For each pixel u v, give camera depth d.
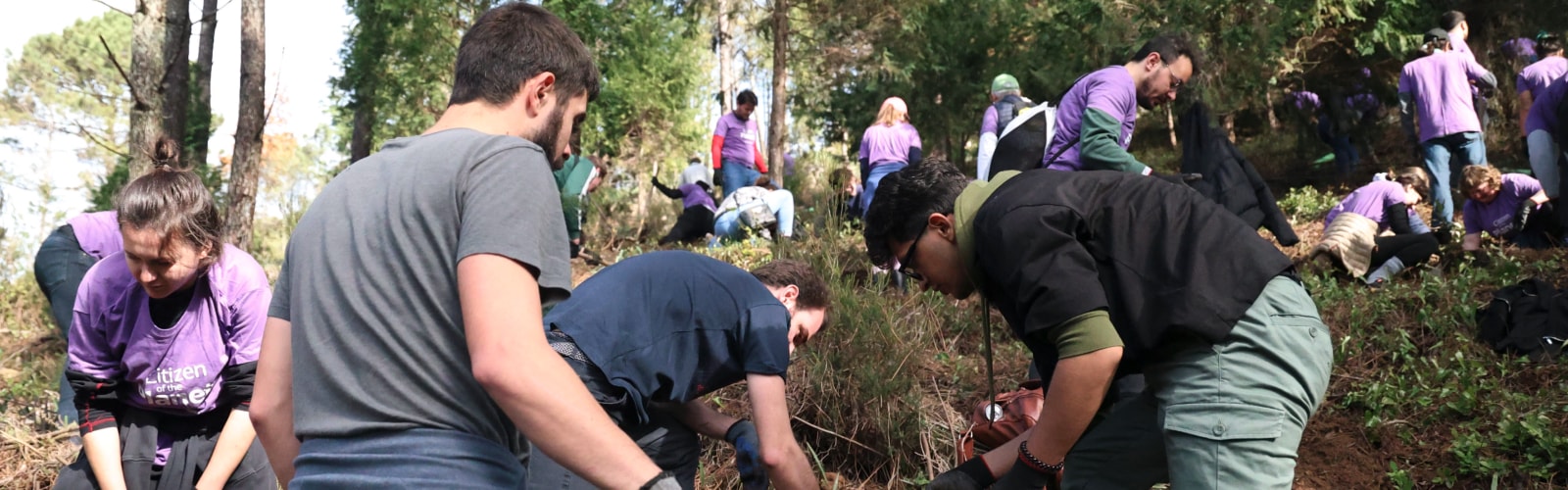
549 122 1.73
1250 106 11.53
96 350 2.66
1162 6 9.74
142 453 2.72
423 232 1.55
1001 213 2.17
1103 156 4.18
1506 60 10.13
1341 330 4.89
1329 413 4.19
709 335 2.60
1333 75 10.90
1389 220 6.12
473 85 1.70
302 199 8.70
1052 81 10.91
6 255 8.00
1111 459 2.51
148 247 2.42
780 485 2.57
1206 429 2.17
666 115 16.84
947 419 3.98
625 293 2.60
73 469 2.79
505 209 1.51
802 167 10.24
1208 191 4.43
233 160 7.54
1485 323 4.62
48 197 8.40
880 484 3.79
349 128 17.02
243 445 2.70
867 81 12.75
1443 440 3.87
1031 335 2.16
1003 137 4.57
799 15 12.49
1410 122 7.38
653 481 1.43
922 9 11.79
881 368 3.95
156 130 6.82
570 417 1.41
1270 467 2.16
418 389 1.55
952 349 4.91
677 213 10.57
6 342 6.73
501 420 1.62
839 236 5.62
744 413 4.04
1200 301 2.12
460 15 12.16
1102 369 2.07
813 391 3.96
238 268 2.67
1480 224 6.14
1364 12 10.38
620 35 12.88
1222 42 9.38
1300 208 8.58
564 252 1.59
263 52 7.59
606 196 10.39
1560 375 4.15
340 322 1.57
